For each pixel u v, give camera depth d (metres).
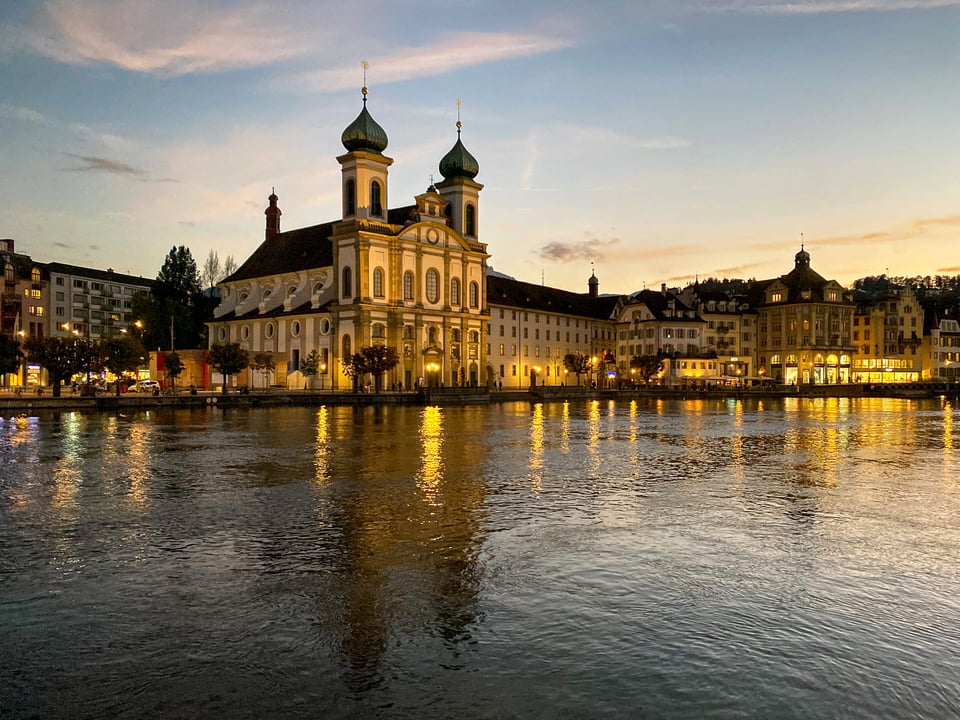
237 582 12.55
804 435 43.97
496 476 25.02
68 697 8.41
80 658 9.43
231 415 61.84
